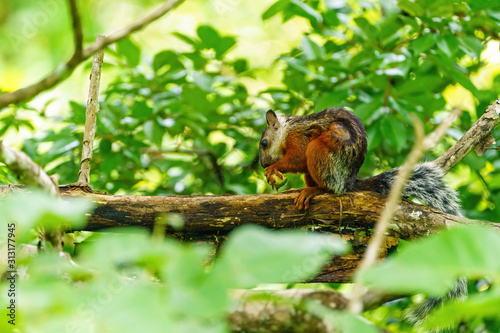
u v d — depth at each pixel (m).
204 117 9.80
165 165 10.98
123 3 15.31
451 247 1.84
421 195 8.02
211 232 7.64
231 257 1.92
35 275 2.24
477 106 9.87
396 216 7.42
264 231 2.04
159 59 10.22
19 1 10.14
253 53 17.30
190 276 1.91
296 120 9.55
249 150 11.43
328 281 7.37
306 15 9.84
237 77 10.95
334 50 10.91
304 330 3.51
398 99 9.59
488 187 9.49
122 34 3.62
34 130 10.39
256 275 1.86
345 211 7.57
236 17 17.67
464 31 9.36
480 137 8.18
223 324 2.05
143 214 7.40
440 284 1.77
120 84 10.56
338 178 8.02
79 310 2.09
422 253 1.84
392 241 7.55
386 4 9.30
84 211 2.12
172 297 1.85
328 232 7.65
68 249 7.79
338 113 9.10
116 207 7.37
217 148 11.34
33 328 2.05
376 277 1.79
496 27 9.17
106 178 10.61
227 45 10.02
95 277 2.40
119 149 10.20
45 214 1.90
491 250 1.83
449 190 8.13
